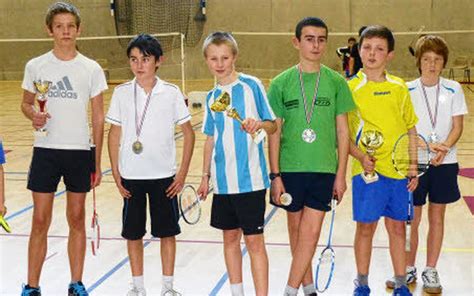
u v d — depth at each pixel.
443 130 5.09
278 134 4.45
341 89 4.50
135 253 4.61
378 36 4.55
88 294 4.89
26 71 4.75
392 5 22.58
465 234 6.55
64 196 8.19
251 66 23.52
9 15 24.38
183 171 4.61
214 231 6.69
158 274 5.39
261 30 23.31
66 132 4.68
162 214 4.58
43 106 4.61
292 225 4.60
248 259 5.72
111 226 6.87
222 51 4.25
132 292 4.60
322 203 4.43
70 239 4.81
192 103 16.17
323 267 4.80
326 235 6.54
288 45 23.17
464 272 5.44
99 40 23.75
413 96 5.14
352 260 5.73
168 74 23.67
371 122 4.61
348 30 22.80
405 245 4.68
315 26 4.39
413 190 4.64
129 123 4.59
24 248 6.08
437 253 5.11
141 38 4.59
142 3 23.36
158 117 4.58
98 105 4.77
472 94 19.11
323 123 4.45
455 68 21.47
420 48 5.09
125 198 4.61
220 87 4.36
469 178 9.16
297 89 4.47
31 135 13.19
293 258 4.48
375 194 4.60
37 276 4.75
